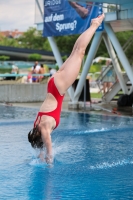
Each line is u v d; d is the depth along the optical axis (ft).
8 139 37.19
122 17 54.24
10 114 56.80
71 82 27.22
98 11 56.18
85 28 58.08
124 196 21.15
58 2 61.77
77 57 26.99
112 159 29.45
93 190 22.20
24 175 25.26
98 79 73.51
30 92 78.95
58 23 62.28
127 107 64.69
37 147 28.30
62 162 28.55
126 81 70.08
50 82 27.50
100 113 56.80
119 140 36.78
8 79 94.63
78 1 52.70
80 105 63.52
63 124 46.50
